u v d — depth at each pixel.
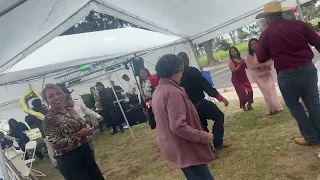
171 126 2.28
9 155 6.02
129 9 5.71
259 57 3.86
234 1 5.38
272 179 3.43
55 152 3.12
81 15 5.36
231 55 6.88
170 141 2.41
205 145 2.41
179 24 6.76
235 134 5.37
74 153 3.11
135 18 6.27
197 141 2.31
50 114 3.06
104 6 5.55
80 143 3.15
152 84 7.39
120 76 12.56
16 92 9.30
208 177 2.46
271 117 5.81
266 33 3.69
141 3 5.28
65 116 3.12
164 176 4.57
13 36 2.87
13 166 5.56
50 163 8.48
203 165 2.44
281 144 4.30
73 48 7.21
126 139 8.27
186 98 2.42
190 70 4.24
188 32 7.60
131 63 9.39
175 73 2.46
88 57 6.79
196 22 6.62
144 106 9.06
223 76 17.62
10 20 2.22
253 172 3.74
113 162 6.35
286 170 3.53
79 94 12.48
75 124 3.12
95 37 8.24
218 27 7.00
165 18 6.28
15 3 1.77
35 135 9.23
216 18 6.38
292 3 5.25
